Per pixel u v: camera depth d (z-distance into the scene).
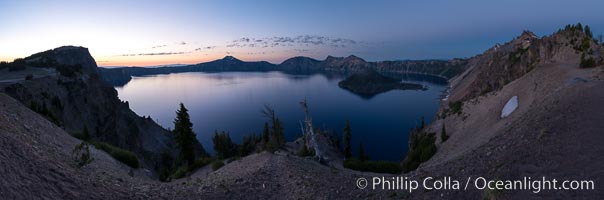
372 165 44.12
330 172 25.64
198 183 22.22
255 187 21.11
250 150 90.06
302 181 21.94
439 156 52.88
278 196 19.92
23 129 23.55
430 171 22.00
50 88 92.81
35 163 15.94
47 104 83.62
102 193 16.12
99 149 36.91
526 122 29.19
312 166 28.33
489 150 23.19
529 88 67.94
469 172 18.89
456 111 94.31
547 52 117.81
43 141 23.05
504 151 20.94
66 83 103.00
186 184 21.92
